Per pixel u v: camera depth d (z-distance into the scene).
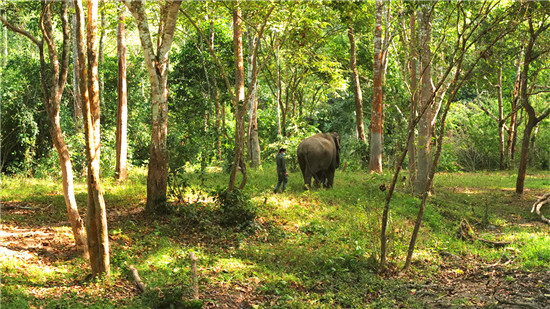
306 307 6.79
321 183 15.95
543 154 30.52
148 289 6.80
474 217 13.36
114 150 18.14
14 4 12.93
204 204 12.16
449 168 27.91
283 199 13.55
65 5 7.95
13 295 6.30
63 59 7.98
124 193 13.36
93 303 6.32
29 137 17.81
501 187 19.39
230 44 22.47
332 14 17.00
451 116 32.84
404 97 25.03
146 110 23.80
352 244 9.95
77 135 16.86
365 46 28.36
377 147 21.64
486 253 9.77
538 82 29.45
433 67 16.06
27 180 15.21
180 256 8.70
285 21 13.59
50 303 6.16
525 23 18.44
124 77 15.66
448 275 8.55
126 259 8.24
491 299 7.06
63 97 20.47
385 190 15.58
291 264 8.88
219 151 20.97
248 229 10.66
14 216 10.38
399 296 7.42
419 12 14.91
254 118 20.58
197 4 13.48
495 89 29.88
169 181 11.64
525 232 11.42
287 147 21.19
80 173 16.86
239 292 7.32
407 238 10.66
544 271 8.25
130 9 10.78
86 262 8.09
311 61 25.41
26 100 18.05
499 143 29.64
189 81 22.31
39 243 8.73
